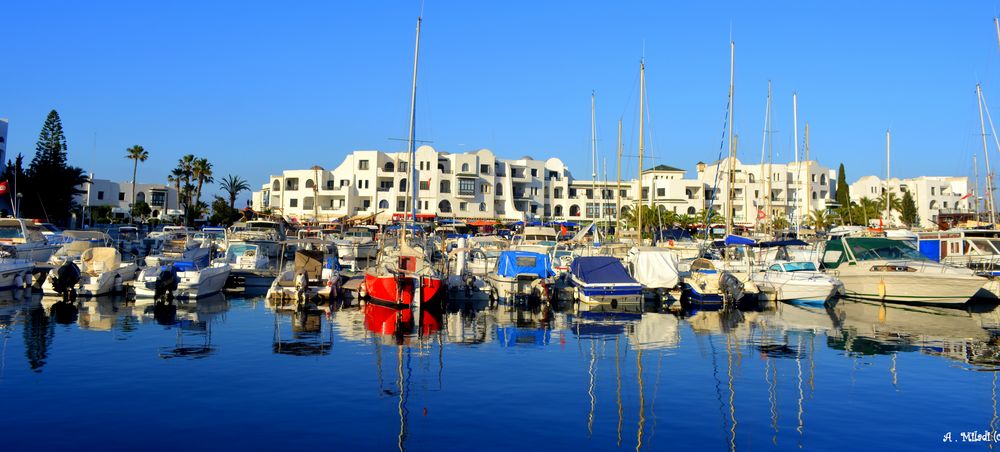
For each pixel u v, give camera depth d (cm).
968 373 1809
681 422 1379
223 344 2078
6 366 1728
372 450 1191
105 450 1160
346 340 2192
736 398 1558
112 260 3362
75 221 8812
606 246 4225
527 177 11644
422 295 2967
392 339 2230
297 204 10488
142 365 1767
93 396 1470
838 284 3438
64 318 2511
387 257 3375
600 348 2136
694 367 1870
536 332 2450
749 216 11150
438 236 7006
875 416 1430
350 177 10431
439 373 1756
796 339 2323
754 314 3019
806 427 1356
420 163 10675
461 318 2792
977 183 6238
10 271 3209
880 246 3584
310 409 1414
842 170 11225
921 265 3334
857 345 2206
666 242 6081
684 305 3344
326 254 4347
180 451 1163
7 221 4100
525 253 3503
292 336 2239
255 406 1426
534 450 1207
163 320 2523
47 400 1435
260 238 5816
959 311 3112
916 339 2327
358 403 1465
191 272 3186
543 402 1505
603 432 1309
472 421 1361
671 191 11562
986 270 3488
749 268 3538
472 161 10950
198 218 10506
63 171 8050
